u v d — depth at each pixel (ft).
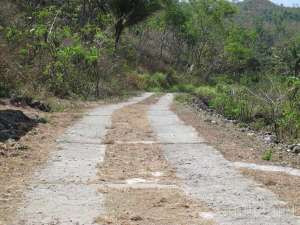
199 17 249.14
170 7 233.55
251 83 125.08
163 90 174.50
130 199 23.11
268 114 67.00
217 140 41.42
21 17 105.91
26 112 51.52
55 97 73.87
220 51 245.04
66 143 37.65
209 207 22.09
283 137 51.24
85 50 97.96
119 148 36.65
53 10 112.27
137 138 41.32
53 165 30.12
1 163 29.45
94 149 35.99
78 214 20.52
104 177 27.71
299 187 26.50
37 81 73.67
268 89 77.05
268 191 25.36
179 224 19.49
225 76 195.62
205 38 250.37
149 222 19.69
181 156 34.35
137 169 30.07
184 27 250.98
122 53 191.01
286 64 194.90
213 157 34.24
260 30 358.23
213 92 121.19
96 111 63.36
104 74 115.44
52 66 79.36
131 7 146.20
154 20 238.48
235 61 235.61
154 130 46.16
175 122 53.01
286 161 34.32
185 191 25.02
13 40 82.12
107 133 43.27
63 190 24.49
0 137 36.14
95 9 152.87
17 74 67.92
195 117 59.88
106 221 19.62
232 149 37.60
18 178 26.53
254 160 34.01
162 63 232.73
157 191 24.80
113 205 22.02
